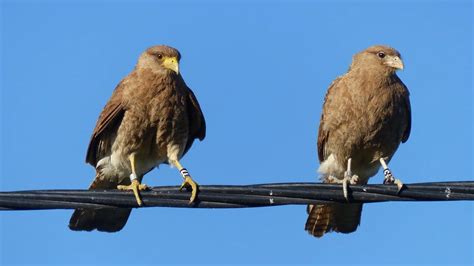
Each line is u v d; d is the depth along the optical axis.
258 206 11.27
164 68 14.48
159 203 11.29
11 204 10.78
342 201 11.29
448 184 11.19
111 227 14.36
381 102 15.15
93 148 14.95
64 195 10.95
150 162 15.02
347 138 15.36
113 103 14.51
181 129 14.65
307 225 15.02
